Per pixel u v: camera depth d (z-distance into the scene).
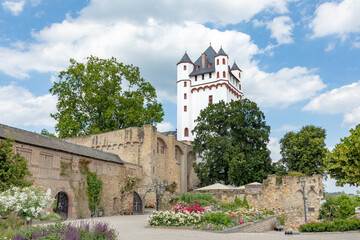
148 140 44.12
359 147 24.55
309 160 51.53
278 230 29.98
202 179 50.47
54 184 26.30
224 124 52.19
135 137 44.66
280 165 53.00
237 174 44.78
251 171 45.91
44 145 25.69
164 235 16.78
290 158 53.19
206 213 21.91
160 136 49.22
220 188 39.31
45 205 16.11
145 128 44.69
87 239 11.72
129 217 30.56
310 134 53.59
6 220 15.06
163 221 20.84
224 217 20.78
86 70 54.28
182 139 75.81
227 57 76.62
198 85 77.44
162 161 50.12
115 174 35.69
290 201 35.34
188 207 22.33
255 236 17.42
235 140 50.28
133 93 56.03
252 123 51.97
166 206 37.78
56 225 12.34
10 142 22.83
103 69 54.84
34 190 16.59
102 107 53.12
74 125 50.44
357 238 16.53
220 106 54.09
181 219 20.42
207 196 28.06
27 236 11.27
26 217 15.41
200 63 80.75
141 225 22.11
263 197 36.69
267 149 50.59
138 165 42.22
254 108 52.16
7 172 21.70
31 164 24.31
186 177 56.44
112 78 55.06
